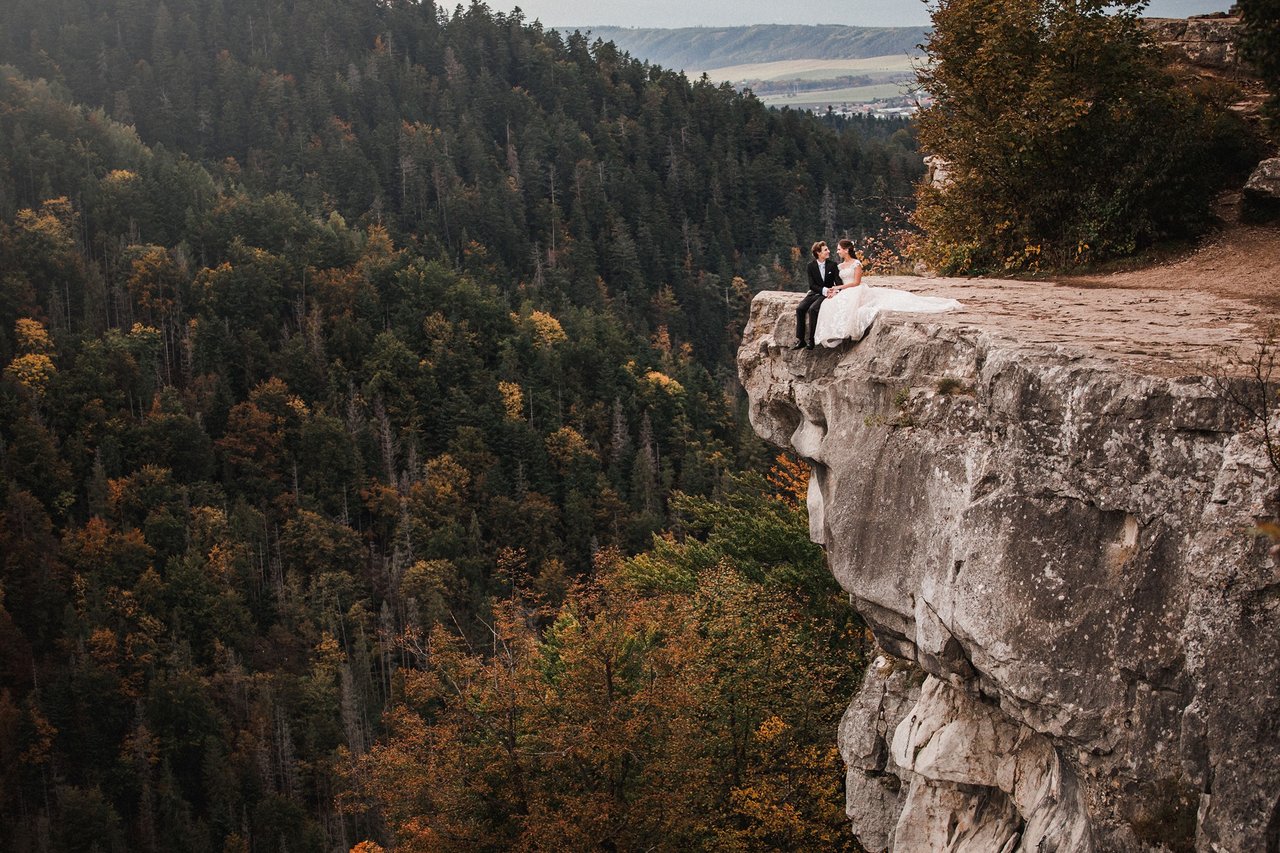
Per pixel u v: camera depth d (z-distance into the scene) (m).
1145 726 9.77
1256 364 9.81
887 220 30.47
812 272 15.34
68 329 167.75
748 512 33.97
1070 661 10.38
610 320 194.50
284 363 163.00
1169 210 19.28
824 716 26.91
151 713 99.56
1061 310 14.22
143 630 109.62
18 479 132.12
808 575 29.02
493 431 151.62
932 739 14.22
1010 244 21.48
